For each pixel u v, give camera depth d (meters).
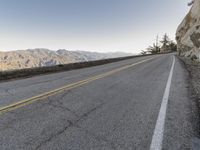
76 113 4.75
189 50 25.12
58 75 12.48
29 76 12.45
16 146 3.15
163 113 4.66
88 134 3.59
